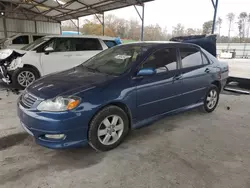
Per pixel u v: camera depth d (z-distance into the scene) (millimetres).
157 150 2516
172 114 3219
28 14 17188
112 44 6793
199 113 3957
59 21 19406
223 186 1902
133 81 2574
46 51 5586
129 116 2629
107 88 2354
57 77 2732
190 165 2217
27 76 5496
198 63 3549
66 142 2168
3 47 9141
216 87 3986
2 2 15594
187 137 2896
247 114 3967
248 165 2250
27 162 2193
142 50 2922
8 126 3098
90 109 2205
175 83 3068
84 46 6227
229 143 2750
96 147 2361
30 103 2273
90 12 14812
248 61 16812
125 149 2523
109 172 2061
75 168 2113
